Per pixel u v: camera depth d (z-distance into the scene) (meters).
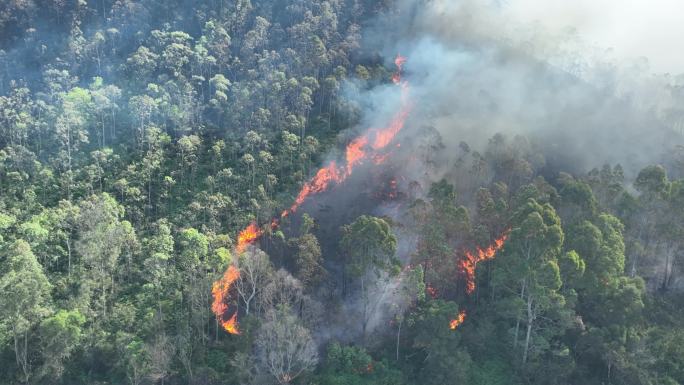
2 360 102.50
